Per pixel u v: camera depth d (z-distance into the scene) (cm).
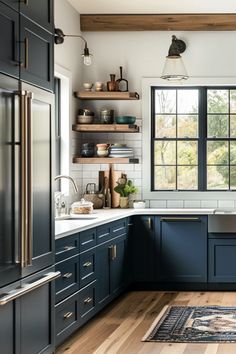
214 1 722
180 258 749
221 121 810
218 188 810
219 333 550
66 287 504
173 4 738
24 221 376
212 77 795
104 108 805
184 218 745
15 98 374
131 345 514
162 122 813
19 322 384
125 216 712
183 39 798
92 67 807
